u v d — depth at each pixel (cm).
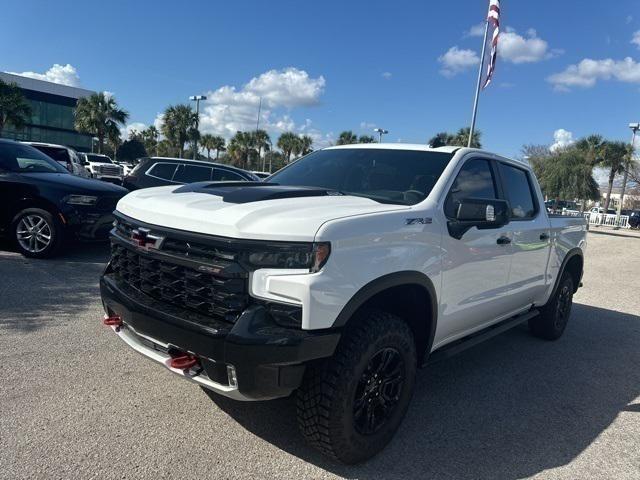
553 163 4062
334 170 412
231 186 363
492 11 1725
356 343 277
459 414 380
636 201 6688
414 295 333
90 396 354
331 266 262
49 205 738
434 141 417
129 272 328
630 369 511
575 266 606
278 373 256
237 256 263
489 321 437
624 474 315
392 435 316
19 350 420
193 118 4781
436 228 334
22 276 646
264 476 281
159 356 298
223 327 261
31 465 272
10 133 5222
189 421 332
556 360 521
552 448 340
